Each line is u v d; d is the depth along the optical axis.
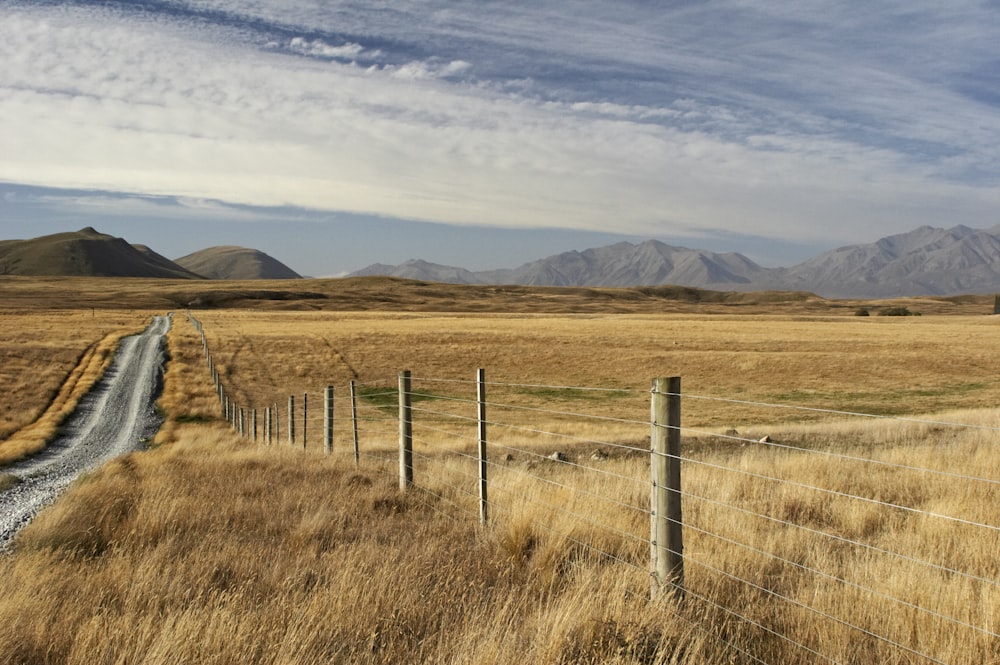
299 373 50.06
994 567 4.98
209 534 6.49
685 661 3.59
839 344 65.50
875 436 17.19
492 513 7.25
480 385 7.02
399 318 116.62
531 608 4.57
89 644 3.93
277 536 6.89
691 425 27.78
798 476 9.29
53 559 5.86
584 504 7.01
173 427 28.72
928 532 5.83
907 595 4.32
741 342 67.12
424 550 5.81
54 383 40.69
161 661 3.66
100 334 75.06
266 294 189.00
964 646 3.70
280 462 12.27
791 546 5.67
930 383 44.22
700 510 6.91
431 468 11.16
